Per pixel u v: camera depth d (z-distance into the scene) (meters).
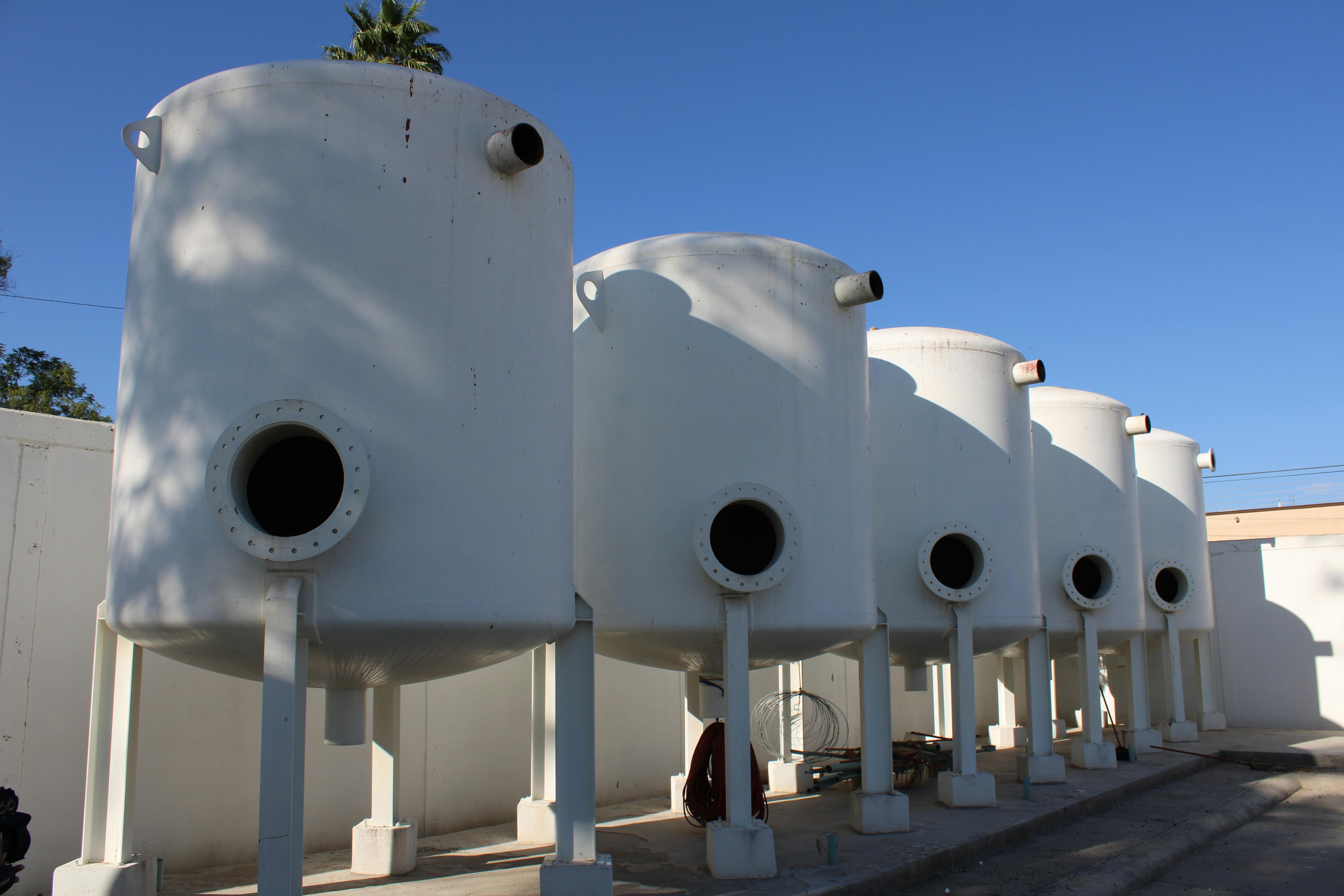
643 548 7.67
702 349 7.85
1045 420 14.32
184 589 5.25
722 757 8.89
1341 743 16.34
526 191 6.16
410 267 5.55
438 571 5.41
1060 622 13.77
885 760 9.29
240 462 5.21
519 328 5.97
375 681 6.11
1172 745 16.27
